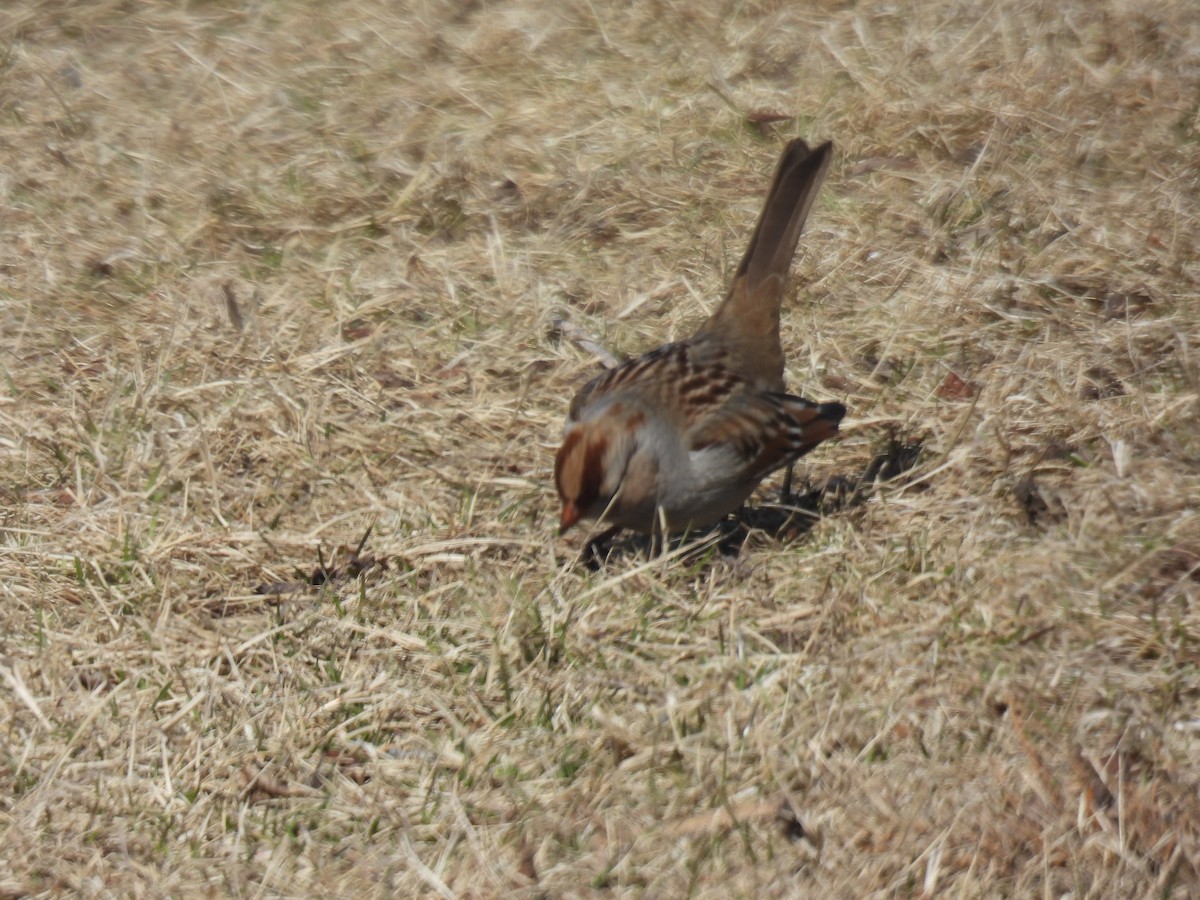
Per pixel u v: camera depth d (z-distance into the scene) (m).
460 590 9.91
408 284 13.48
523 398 11.92
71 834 8.18
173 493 10.94
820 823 7.97
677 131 15.85
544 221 14.55
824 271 13.41
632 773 8.38
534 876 7.75
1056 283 12.95
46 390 12.13
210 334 12.75
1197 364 11.60
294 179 15.10
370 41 17.81
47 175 15.21
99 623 9.64
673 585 10.00
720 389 9.87
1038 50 16.62
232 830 8.22
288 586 10.05
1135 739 8.35
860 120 15.72
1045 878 7.48
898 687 8.85
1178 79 16.00
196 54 17.44
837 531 10.30
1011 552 9.96
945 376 11.92
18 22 18.05
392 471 11.20
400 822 8.10
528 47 17.52
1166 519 10.12
